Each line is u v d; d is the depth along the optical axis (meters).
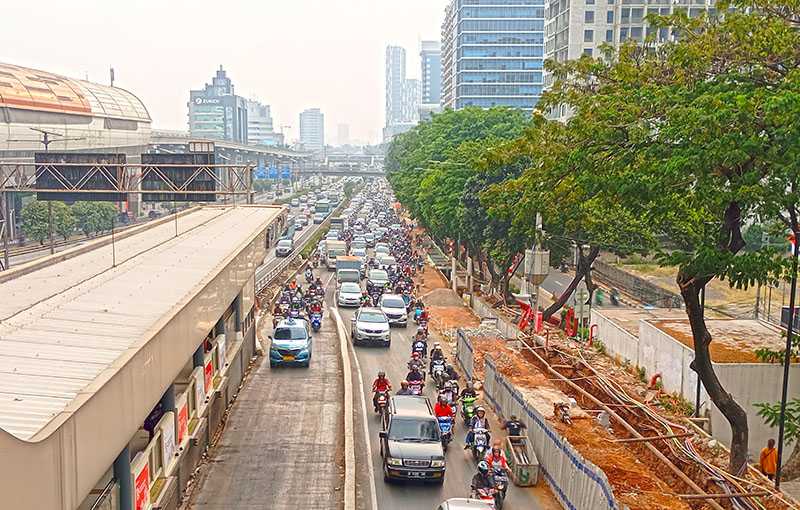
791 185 18.12
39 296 16.86
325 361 34.59
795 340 20.95
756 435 24.44
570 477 18.98
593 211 35.03
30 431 8.61
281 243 79.06
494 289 54.09
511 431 22.25
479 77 154.38
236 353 28.69
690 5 86.25
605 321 35.44
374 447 23.64
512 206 34.53
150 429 16.92
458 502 16.72
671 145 19.62
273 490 19.58
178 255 24.50
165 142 122.38
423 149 80.12
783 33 19.81
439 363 31.52
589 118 22.20
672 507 16.09
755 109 17.42
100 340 13.24
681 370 27.05
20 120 76.38
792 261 18.55
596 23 89.62
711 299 45.56
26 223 72.19
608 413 24.58
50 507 8.59
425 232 95.88
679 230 33.56
